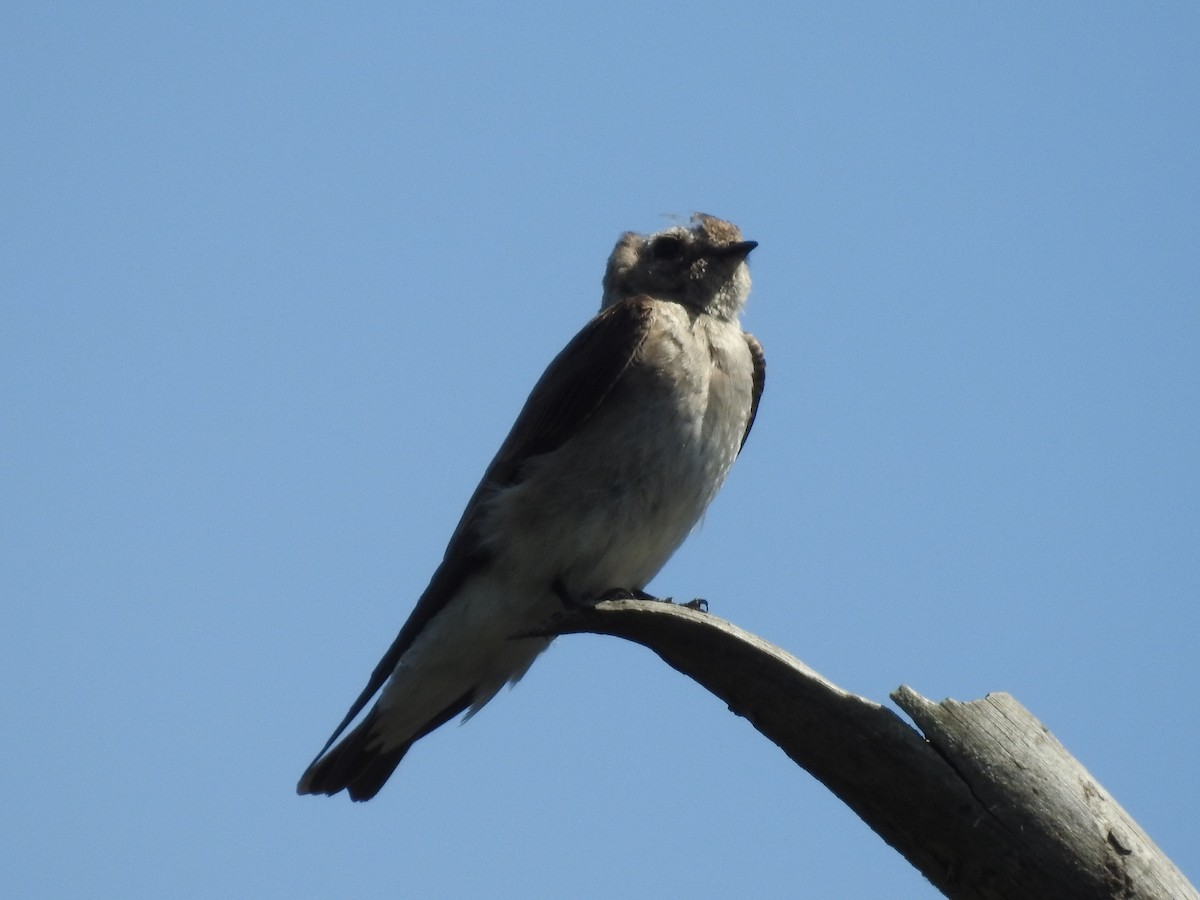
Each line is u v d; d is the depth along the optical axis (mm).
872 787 8492
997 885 8305
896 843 8617
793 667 8484
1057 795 8188
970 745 8273
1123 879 8055
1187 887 8109
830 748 8539
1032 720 8375
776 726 8688
